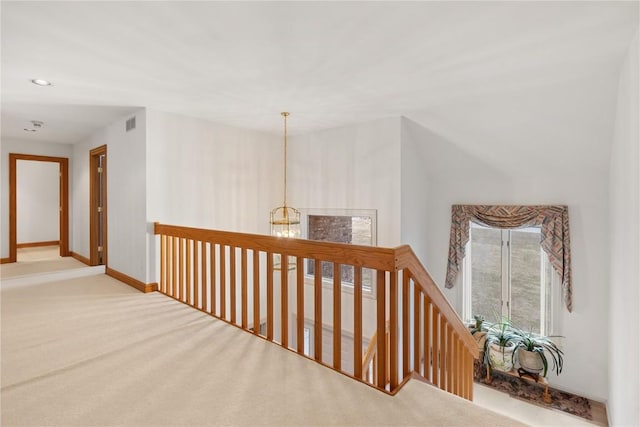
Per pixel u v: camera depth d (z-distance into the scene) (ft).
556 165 12.81
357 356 6.20
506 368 13.55
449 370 7.75
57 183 24.54
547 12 6.18
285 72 8.98
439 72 8.96
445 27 6.70
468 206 15.15
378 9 6.06
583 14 6.23
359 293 6.14
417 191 15.21
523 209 13.75
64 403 5.37
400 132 13.55
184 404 5.35
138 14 6.15
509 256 14.85
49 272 14.69
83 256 18.39
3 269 15.83
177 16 6.23
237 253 15.83
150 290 12.24
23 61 8.18
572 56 8.00
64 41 7.17
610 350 11.56
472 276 15.89
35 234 23.56
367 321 15.12
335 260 6.43
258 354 7.12
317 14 6.21
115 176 14.52
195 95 10.91
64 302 10.92
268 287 7.84
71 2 5.74
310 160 16.96
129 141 13.34
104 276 14.90
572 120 10.78
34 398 5.51
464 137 13.24
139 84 9.87
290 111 12.87
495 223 14.43
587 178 12.56
